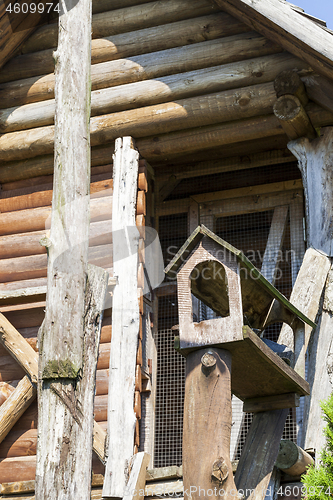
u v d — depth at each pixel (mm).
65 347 3840
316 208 5496
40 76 7207
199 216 7402
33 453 5680
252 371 3559
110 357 5906
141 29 6957
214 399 3160
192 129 6512
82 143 4410
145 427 6348
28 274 6738
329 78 5727
